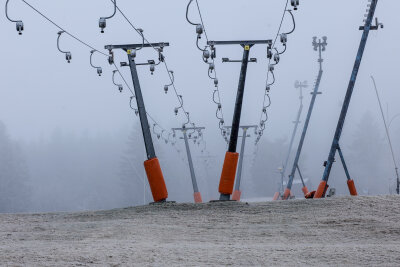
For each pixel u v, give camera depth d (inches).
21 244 1269.7
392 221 1681.8
